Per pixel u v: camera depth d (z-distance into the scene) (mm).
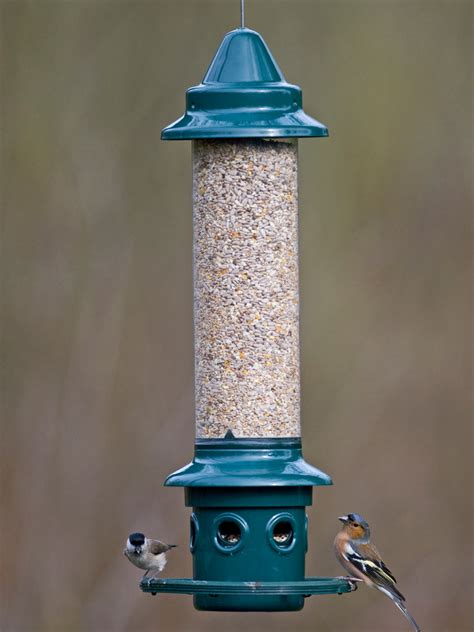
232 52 11852
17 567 18578
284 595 11266
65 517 18719
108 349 19234
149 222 19641
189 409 19094
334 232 20344
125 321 19344
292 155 11953
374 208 20562
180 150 19781
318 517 19109
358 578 13359
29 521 18703
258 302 11820
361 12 21141
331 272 20141
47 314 19406
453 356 20266
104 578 18578
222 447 11695
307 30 20984
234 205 11844
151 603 18391
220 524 11484
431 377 20188
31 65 19969
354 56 21031
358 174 20625
